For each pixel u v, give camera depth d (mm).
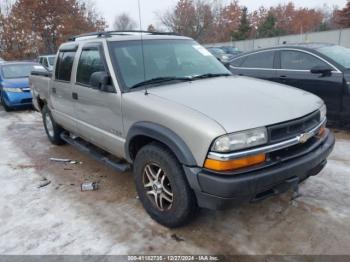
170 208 2986
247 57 6926
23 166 4945
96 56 3822
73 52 4426
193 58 4066
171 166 2824
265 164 2594
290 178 2750
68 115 4734
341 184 3846
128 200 3730
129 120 3264
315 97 3350
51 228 3236
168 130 2785
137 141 3320
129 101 3221
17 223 3354
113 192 3947
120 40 3783
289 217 3230
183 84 3439
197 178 2576
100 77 3486
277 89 3357
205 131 2512
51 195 3943
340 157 4656
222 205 2568
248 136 2512
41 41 30734
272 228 3080
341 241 2846
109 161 3979
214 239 2959
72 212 3520
